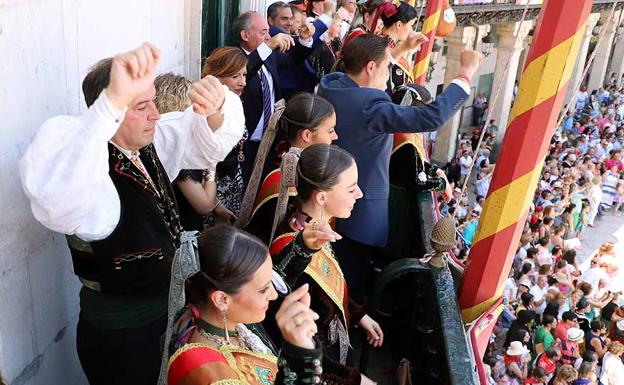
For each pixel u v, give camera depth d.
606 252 11.31
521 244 11.06
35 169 1.54
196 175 2.55
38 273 2.08
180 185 2.53
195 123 2.27
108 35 2.61
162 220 1.92
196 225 2.66
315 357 1.31
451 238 2.40
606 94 22.78
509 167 2.26
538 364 7.76
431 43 5.05
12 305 1.91
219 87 2.05
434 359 2.36
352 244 2.78
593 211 15.10
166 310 1.97
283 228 2.10
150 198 1.88
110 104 1.54
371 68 2.67
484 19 15.94
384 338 2.88
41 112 1.99
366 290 3.03
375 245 2.77
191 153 2.35
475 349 2.28
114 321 1.92
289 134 2.35
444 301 2.25
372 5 3.94
